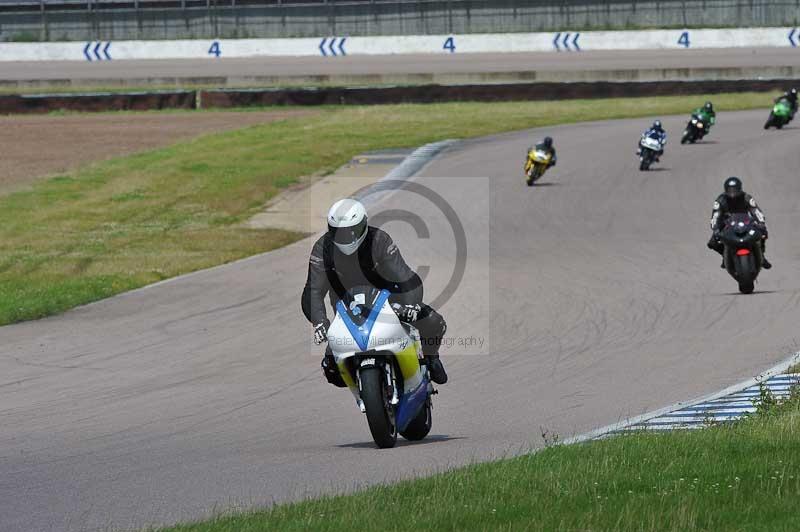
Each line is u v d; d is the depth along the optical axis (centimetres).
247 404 3869
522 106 18888
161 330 5472
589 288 6469
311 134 15438
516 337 5141
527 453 2617
